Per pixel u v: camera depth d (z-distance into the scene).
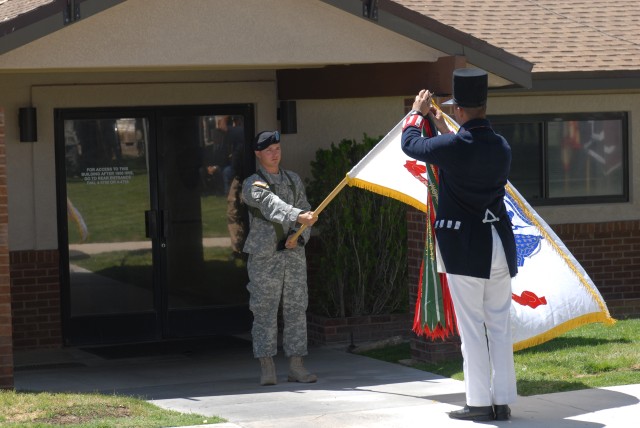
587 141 17.12
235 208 15.38
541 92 16.27
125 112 14.80
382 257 14.32
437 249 9.13
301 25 11.77
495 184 8.78
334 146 14.53
